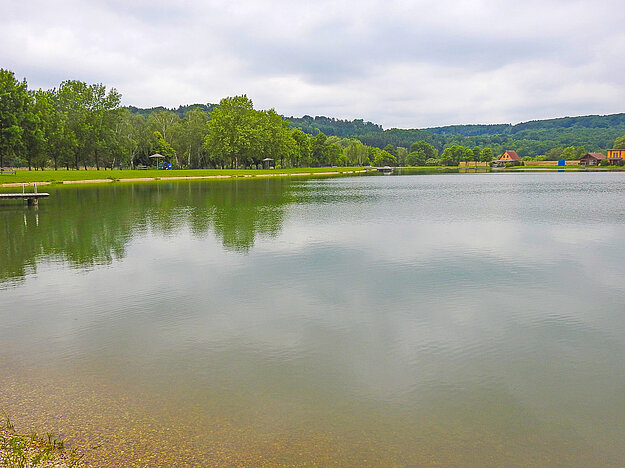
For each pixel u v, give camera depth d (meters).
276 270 13.30
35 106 70.81
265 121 106.00
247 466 4.83
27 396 6.31
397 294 10.98
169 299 10.67
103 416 5.79
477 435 5.42
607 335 8.48
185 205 32.03
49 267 13.83
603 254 15.34
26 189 47.09
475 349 7.88
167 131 118.12
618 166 148.12
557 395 6.36
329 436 5.38
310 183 64.94
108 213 27.14
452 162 192.75
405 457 5.00
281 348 7.93
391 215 25.95
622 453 5.12
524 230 20.34
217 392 6.41
